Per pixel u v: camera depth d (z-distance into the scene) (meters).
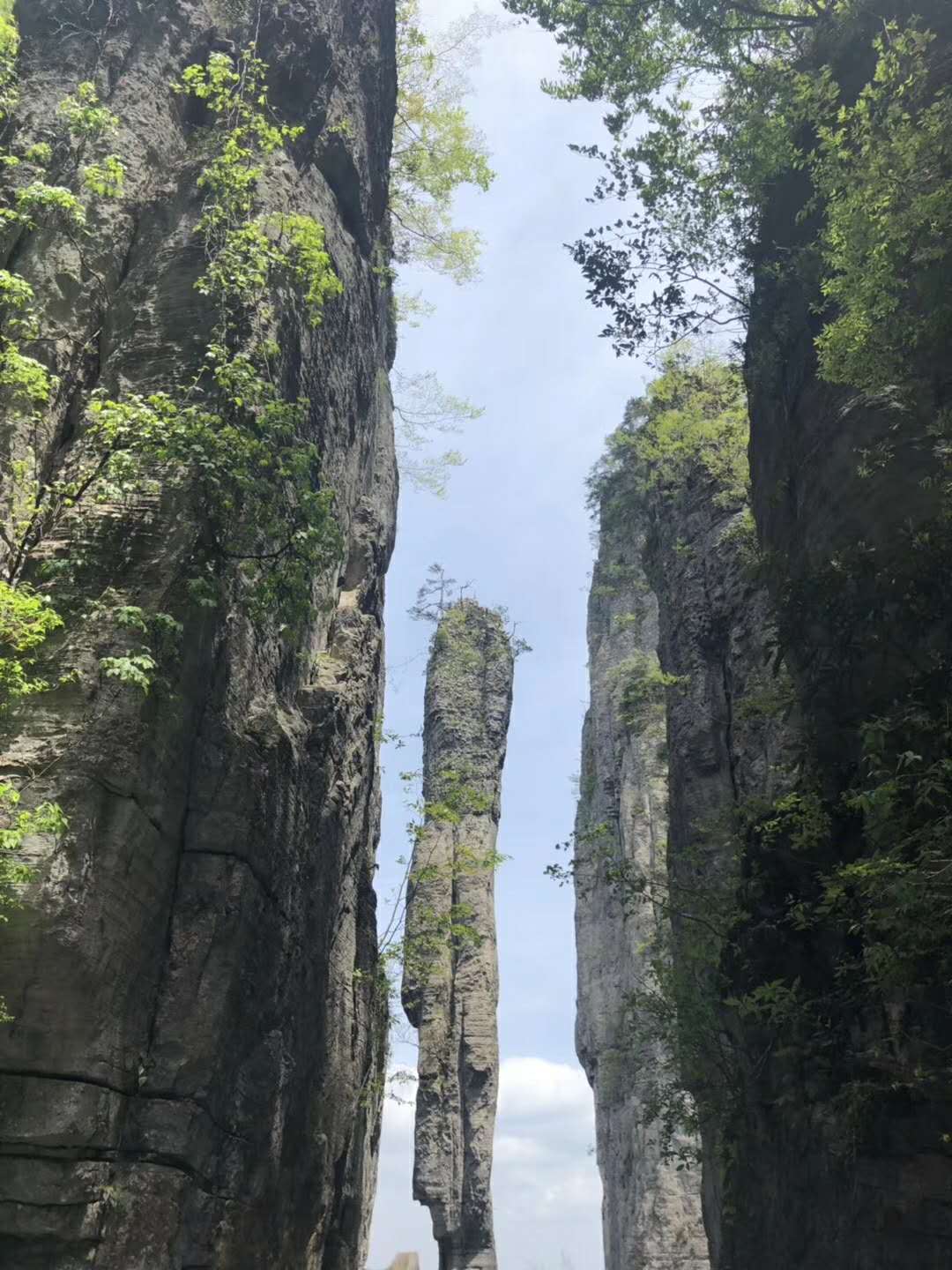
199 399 19.22
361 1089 28.19
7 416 18.03
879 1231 16.77
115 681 16.30
